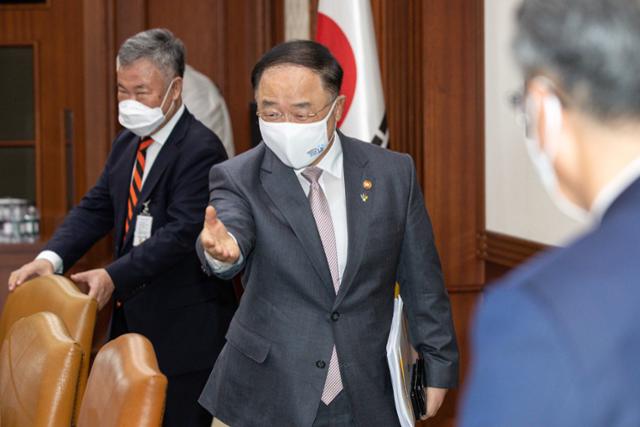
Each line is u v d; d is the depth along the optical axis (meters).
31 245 6.69
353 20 4.96
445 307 3.35
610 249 1.29
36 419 3.03
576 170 1.39
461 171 5.54
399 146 5.70
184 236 4.33
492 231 5.37
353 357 3.12
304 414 3.09
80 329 3.58
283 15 7.48
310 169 3.20
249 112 7.29
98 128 7.05
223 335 4.56
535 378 1.24
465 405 1.34
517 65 1.44
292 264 3.13
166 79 4.38
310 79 3.06
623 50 1.32
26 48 7.34
